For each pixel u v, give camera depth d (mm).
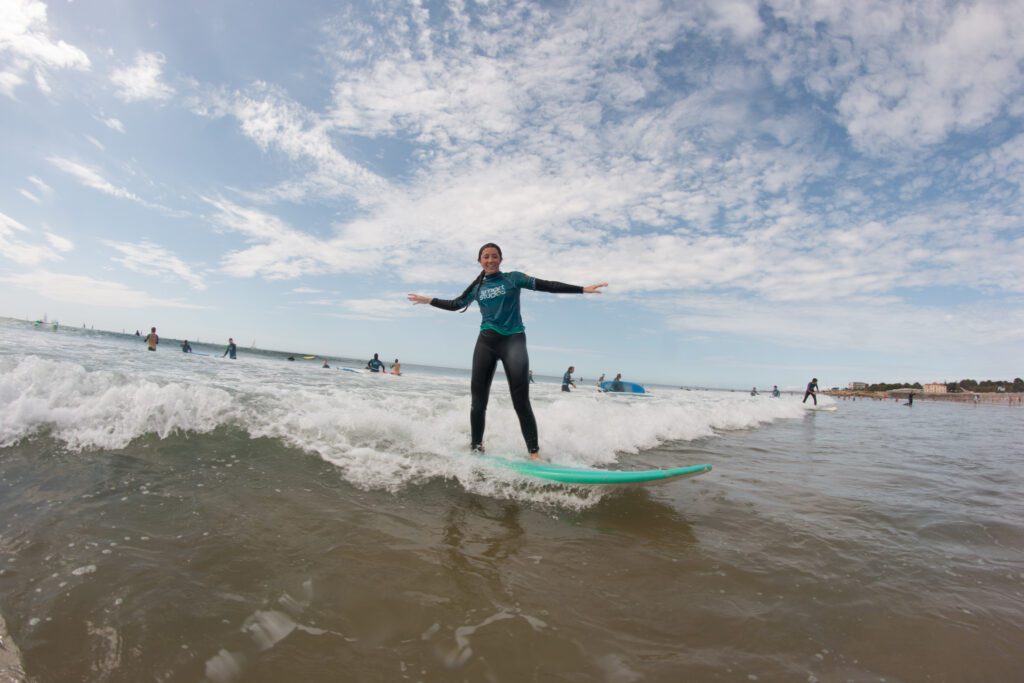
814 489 4324
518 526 2936
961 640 1946
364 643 1693
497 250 4414
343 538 2484
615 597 2137
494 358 4410
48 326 62000
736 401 16359
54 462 3127
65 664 1479
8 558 2016
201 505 2717
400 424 4938
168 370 8289
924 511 3785
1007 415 27156
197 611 1784
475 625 1839
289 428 4387
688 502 3639
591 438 5629
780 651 1804
